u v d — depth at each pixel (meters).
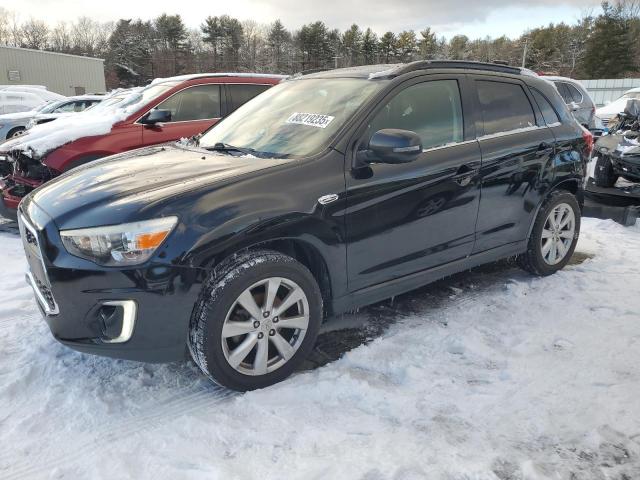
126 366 2.94
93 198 2.63
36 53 34.50
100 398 2.64
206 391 2.72
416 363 2.96
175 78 6.65
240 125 3.73
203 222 2.49
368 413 2.52
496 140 3.70
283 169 2.81
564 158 4.16
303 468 2.13
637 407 2.54
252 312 2.64
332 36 74.75
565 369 2.89
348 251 2.98
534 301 3.84
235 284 2.54
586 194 7.17
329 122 3.16
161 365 2.96
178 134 6.14
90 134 5.57
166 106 6.14
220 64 74.62
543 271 4.28
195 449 2.26
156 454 2.24
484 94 3.79
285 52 75.88
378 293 3.21
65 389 2.72
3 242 5.24
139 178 2.84
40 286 2.76
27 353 3.04
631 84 35.59
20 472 2.14
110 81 70.38
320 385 2.71
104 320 2.50
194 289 2.48
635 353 3.06
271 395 2.64
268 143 3.27
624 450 2.26
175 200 2.51
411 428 2.40
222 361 2.57
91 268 2.41
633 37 58.78
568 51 75.75
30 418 2.47
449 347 3.15
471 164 3.49
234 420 2.46
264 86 6.94
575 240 4.45
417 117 3.37
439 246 3.45
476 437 2.33
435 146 3.40
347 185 2.92
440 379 2.78
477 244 3.71
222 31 75.25
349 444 2.28
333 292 3.00
